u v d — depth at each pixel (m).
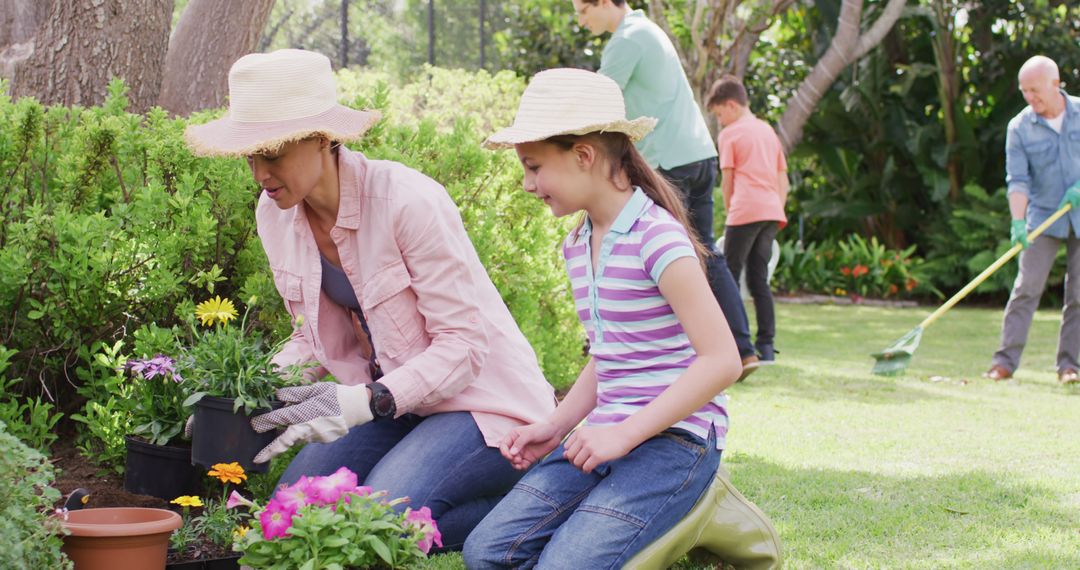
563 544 2.28
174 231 3.36
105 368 3.28
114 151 3.47
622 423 2.25
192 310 3.26
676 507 2.35
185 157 3.45
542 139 2.33
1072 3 13.22
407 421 2.96
